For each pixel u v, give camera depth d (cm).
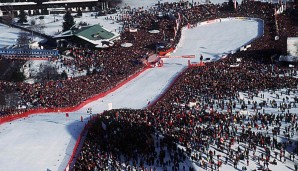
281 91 14662
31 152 11600
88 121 13075
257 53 19775
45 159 11162
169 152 10344
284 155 10288
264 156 10300
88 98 15725
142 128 11256
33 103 15262
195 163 10012
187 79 16312
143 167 9744
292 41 18962
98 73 18762
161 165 9919
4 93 15488
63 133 12694
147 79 18012
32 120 14050
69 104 15100
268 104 13625
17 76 18600
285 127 11544
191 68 18512
